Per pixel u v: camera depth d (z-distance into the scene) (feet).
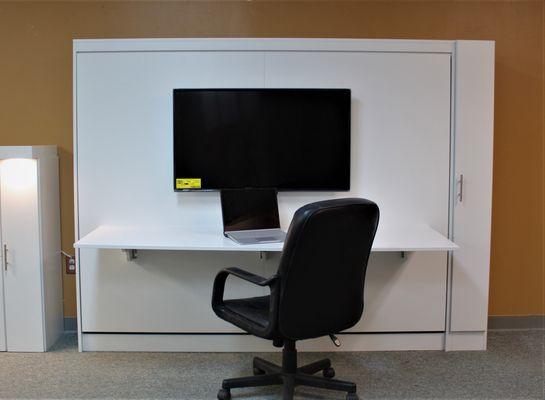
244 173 10.79
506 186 12.07
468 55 10.71
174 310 11.07
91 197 10.96
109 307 11.07
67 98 11.82
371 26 11.75
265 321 8.09
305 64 10.78
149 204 10.98
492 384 9.68
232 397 9.20
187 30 11.73
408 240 9.75
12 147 10.57
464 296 11.06
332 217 7.55
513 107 11.95
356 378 9.91
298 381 8.93
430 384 9.68
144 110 10.83
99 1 11.65
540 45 11.87
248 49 10.73
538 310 12.29
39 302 10.94
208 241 9.68
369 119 10.90
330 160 10.84
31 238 10.84
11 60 11.76
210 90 10.64
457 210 10.93
